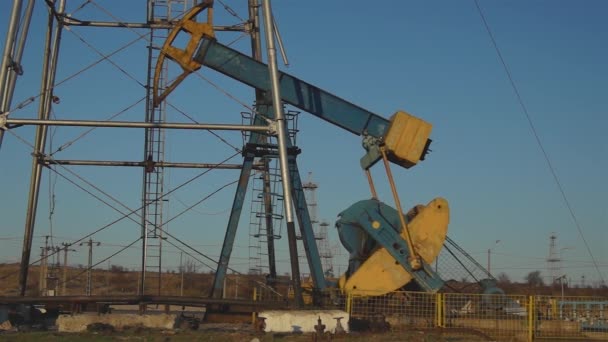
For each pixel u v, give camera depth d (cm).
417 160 2191
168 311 2530
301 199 2314
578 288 5106
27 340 1552
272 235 2566
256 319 1777
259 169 2594
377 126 2264
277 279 2538
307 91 2273
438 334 1833
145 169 2594
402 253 2103
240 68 2261
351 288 2080
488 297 2025
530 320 1911
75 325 1773
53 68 2428
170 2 2577
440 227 2125
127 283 5172
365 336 1703
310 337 1670
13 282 5012
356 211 2175
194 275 5647
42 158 2392
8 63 1967
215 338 1622
